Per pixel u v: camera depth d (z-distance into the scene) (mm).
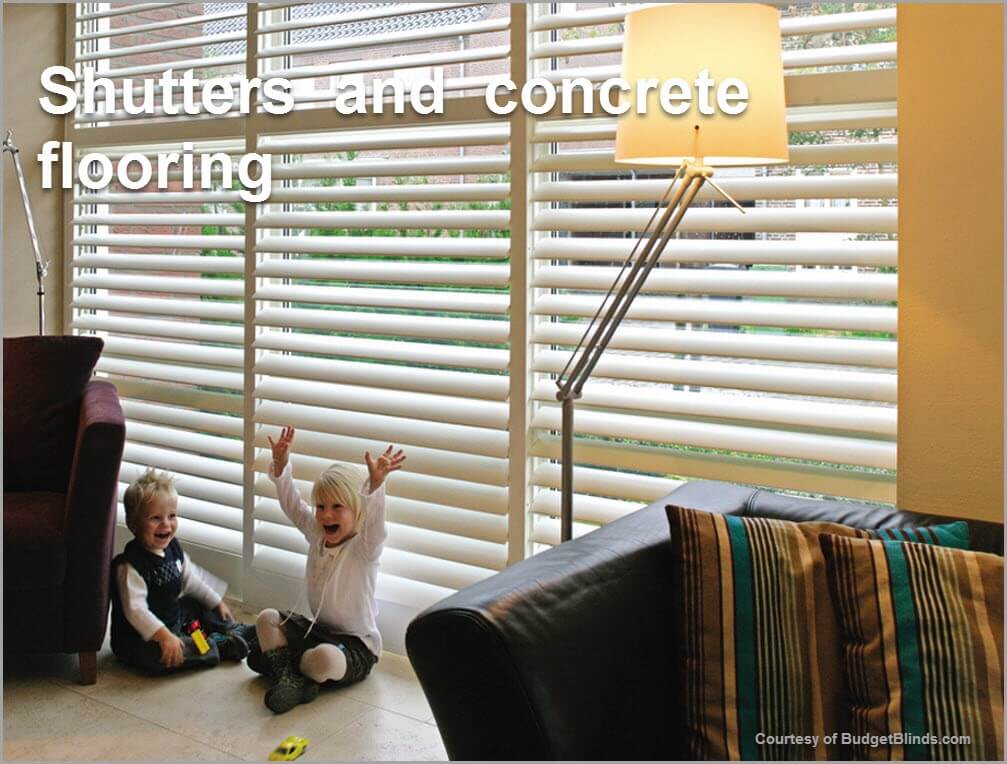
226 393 3498
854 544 1689
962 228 2049
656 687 1711
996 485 2041
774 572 1723
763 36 1842
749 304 2395
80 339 3160
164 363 3691
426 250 2854
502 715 1433
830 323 2268
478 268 2785
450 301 2828
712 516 1778
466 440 2799
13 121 3828
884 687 1587
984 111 2014
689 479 2504
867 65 2297
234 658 2910
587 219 2590
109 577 2812
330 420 3084
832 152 2256
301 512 2920
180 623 2965
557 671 1481
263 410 3262
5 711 2586
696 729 1663
